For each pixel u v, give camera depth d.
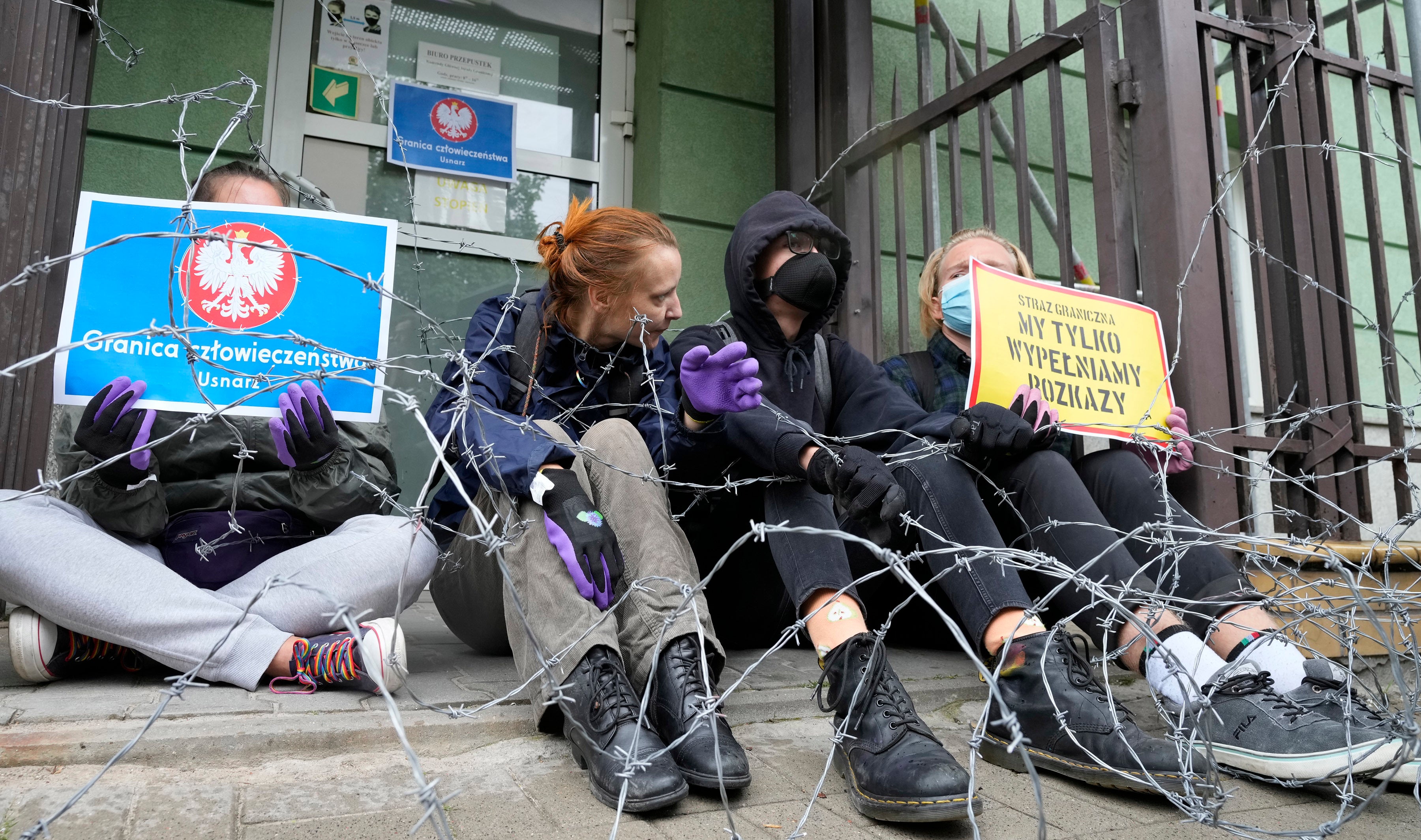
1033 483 1.47
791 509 1.32
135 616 1.30
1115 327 1.83
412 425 2.93
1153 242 2.02
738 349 1.28
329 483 1.42
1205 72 2.13
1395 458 1.99
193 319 1.34
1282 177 2.30
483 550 1.36
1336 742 1.10
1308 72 2.30
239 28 2.79
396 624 0.85
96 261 1.34
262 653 1.34
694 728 0.84
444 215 3.08
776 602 1.68
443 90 3.11
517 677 1.56
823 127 3.12
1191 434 1.89
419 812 0.98
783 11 3.30
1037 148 3.58
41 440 1.90
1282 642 1.30
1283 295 2.29
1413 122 4.05
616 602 1.15
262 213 1.39
